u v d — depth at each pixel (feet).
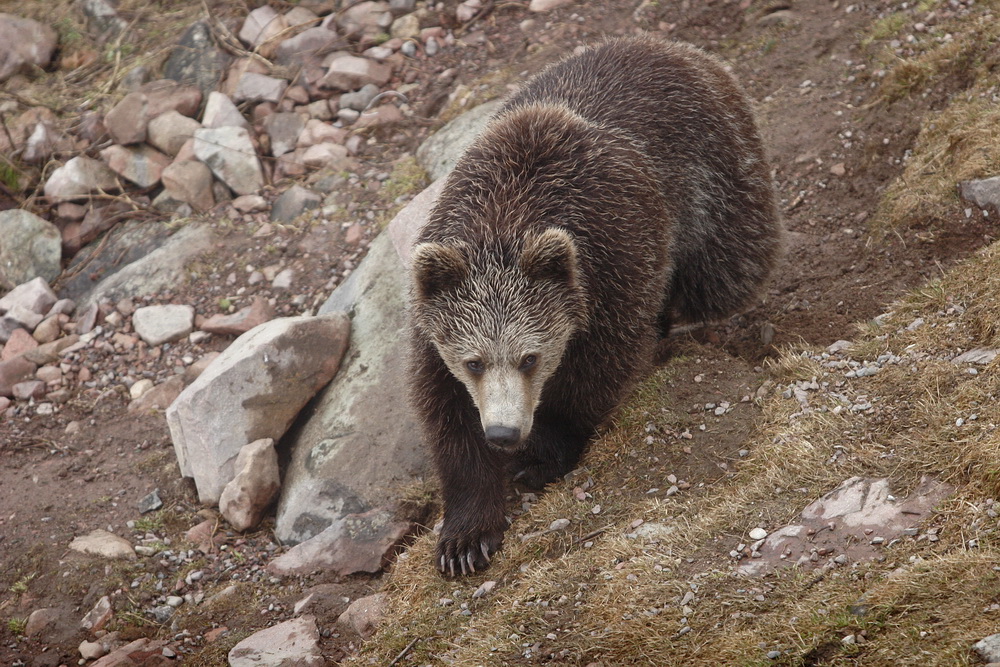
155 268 45.24
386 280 39.29
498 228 28.35
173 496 36.27
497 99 47.21
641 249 30.04
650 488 29.04
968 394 25.93
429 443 30.53
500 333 27.53
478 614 26.96
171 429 36.60
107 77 53.83
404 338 32.81
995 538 21.65
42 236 46.96
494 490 30.25
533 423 33.04
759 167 36.81
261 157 49.11
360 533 32.12
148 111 50.08
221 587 32.19
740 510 26.03
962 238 34.40
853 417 27.63
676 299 37.83
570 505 29.48
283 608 30.53
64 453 38.83
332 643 28.32
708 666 21.53
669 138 34.19
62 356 42.88
